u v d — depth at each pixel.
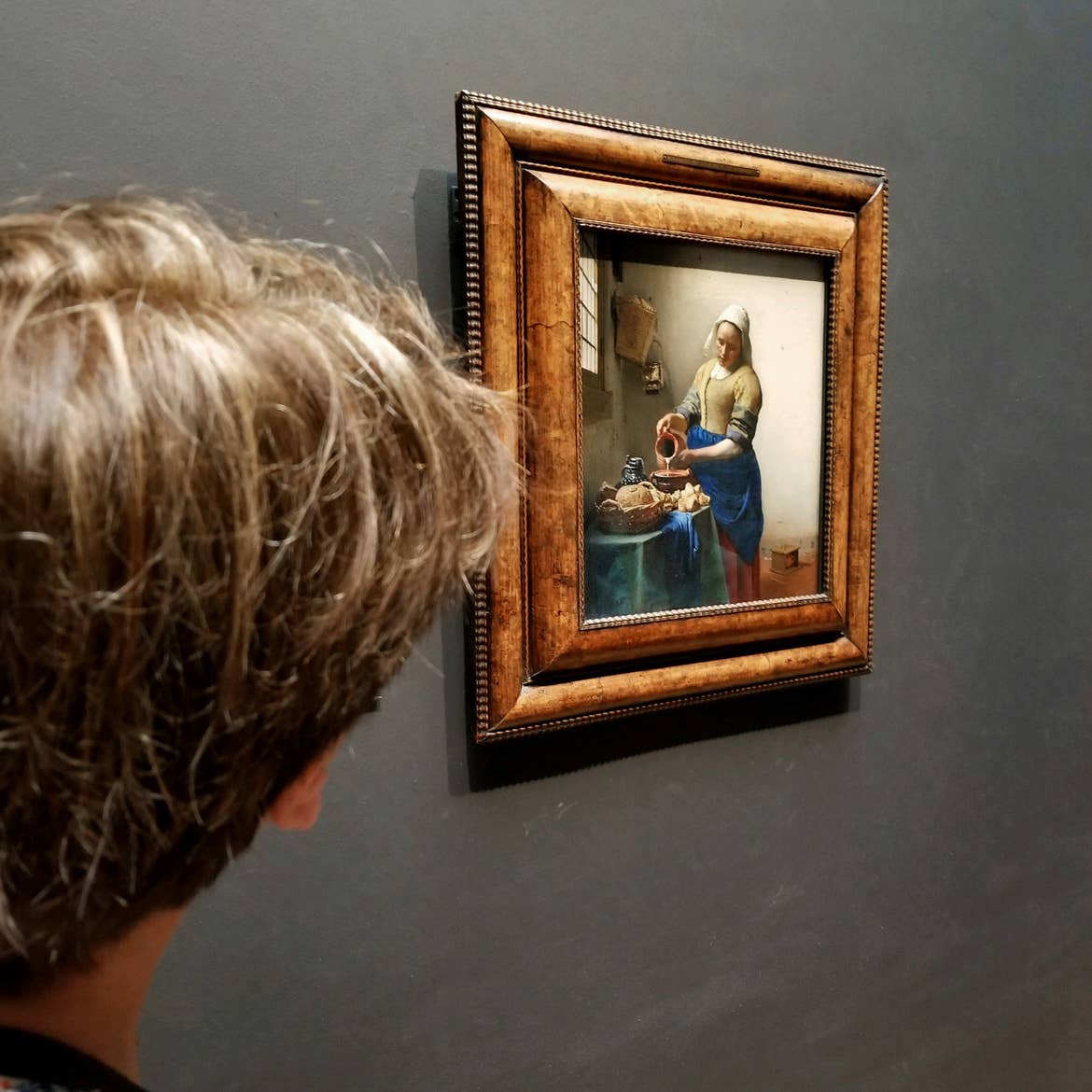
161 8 0.79
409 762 0.97
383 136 0.90
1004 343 1.42
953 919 1.46
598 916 1.11
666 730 1.15
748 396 1.10
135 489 0.25
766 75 1.14
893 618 1.33
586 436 0.98
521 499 0.94
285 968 0.92
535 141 0.90
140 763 0.28
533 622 0.97
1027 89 1.40
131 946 0.33
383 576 0.32
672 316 1.03
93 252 0.29
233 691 0.28
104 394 0.25
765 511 1.13
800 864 1.28
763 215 1.06
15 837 0.27
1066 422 1.51
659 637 1.04
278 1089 0.92
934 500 1.36
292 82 0.85
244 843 0.33
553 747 1.06
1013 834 1.52
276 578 0.29
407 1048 0.99
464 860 1.01
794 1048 1.30
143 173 0.79
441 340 0.41
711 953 1.21
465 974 1.02
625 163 0.96
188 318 0.28
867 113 1.23
